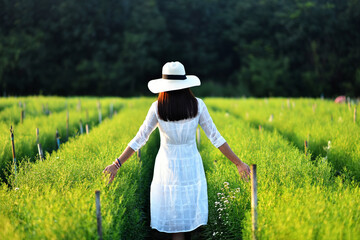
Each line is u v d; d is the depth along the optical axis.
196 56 48.31
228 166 5.17
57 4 43.03
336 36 42.38
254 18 47.16
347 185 4.41
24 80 41.59
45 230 2.88
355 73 41.19
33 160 6.97
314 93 42.78
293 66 45.06
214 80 50.53
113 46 44.00
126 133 7.46
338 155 6.40
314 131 8.03
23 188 3.91
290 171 4.60
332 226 3.00
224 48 50.50
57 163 4.66
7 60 39.56
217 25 48.72
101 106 15.71
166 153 3.34
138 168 5.10
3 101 15.56
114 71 43.06
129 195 4.12
